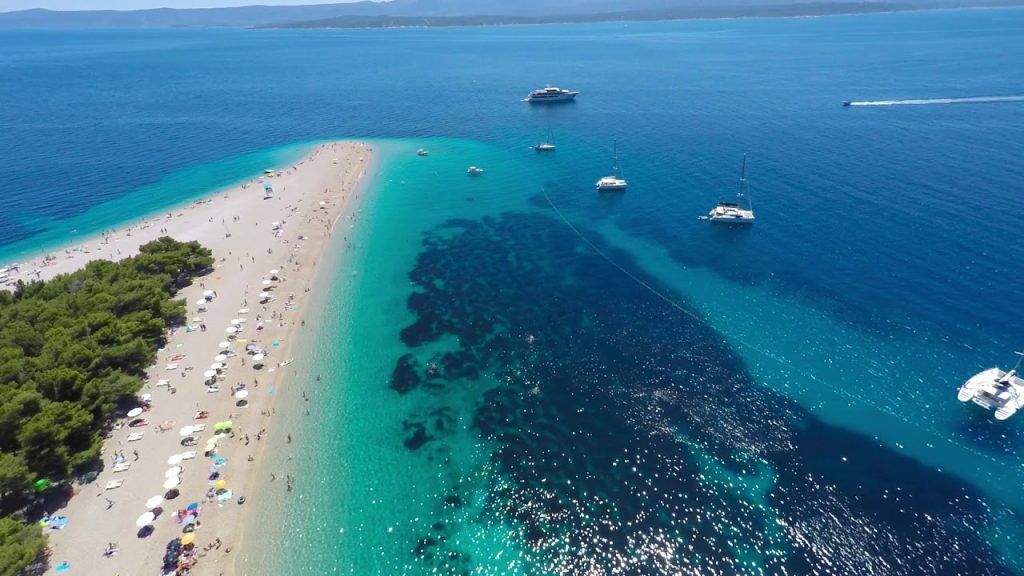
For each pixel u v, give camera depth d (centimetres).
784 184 10825
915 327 6612
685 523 4603
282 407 5847
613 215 10350
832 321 6881
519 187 12006
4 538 3909
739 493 4822
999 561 4175
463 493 4934
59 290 6956
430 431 5603
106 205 11281
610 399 5944
